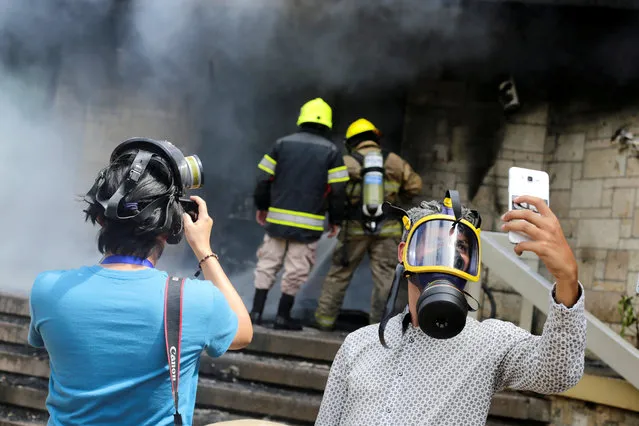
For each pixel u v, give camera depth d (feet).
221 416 13.73
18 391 14.05
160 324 5.16
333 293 17.97
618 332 18.06
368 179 17.43
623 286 18.12
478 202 21.03
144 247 5.43
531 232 5.38
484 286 20.07
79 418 5.08
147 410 5.14
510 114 20.84
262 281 17.28
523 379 5.83
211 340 5.33
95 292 5.19
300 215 16.80
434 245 5.99
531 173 6.08
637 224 18.06
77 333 5.11
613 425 12.96
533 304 14.83
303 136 17.13
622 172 18.57
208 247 5.83
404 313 6.43
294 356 15.14
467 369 5.92
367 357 6.36
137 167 5.31
